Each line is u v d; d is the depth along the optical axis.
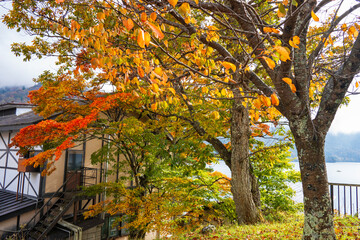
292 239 4.32
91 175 12.23
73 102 8.85
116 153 9.16
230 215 10.16
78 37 2.65
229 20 4.70
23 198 11.21
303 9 2.93
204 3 3.29
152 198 9.17
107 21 3.48
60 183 11.14
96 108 7.44
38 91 7.82
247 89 3.68
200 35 3.32
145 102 7.93
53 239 9.77
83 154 12.05
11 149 12.72
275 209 10.12
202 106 7.45
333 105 3.29
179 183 9.37
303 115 3.32
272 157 9.14
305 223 3.39
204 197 9.70
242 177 7.52
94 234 11.60
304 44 3.25
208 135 7.88
